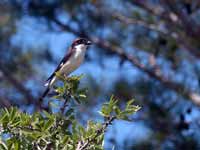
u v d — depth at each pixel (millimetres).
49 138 6594
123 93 14711
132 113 6434
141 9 15430
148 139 14125
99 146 6418
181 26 14953
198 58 14867
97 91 14508
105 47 15344
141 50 15414
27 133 6504
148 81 14930
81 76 7008
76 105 6980
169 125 14352
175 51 15195
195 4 14734
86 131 6477
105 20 15539
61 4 15156
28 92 15766
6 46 16328
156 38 15320
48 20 15398
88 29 15562
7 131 6547
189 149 14227
